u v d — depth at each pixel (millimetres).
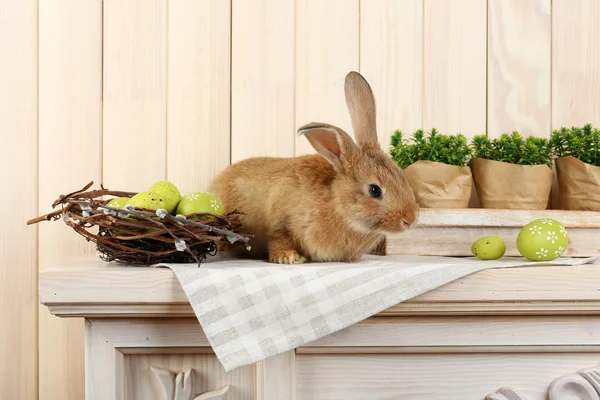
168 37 1511
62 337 1477
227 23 1520
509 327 1043
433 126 1545
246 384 1042
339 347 1026
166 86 1512
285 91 1525
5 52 1479
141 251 1034
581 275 1006
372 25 1537
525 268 1005
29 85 1484
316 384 1034
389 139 1540
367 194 1108
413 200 1126
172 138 1514
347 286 987
